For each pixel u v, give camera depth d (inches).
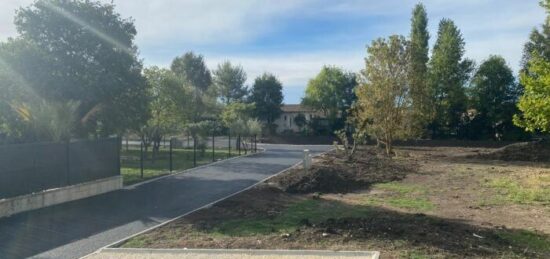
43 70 786.8
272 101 2443.4
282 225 425.7
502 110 1699.1
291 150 1437.0
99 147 612.7
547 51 1583.4
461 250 340.5
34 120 672.4
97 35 853.2
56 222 445.4
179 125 1318.9
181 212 494.0
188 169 880.9
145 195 594.6
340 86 2071.9
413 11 1831.9
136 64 943.0
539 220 464.8
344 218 441.1
